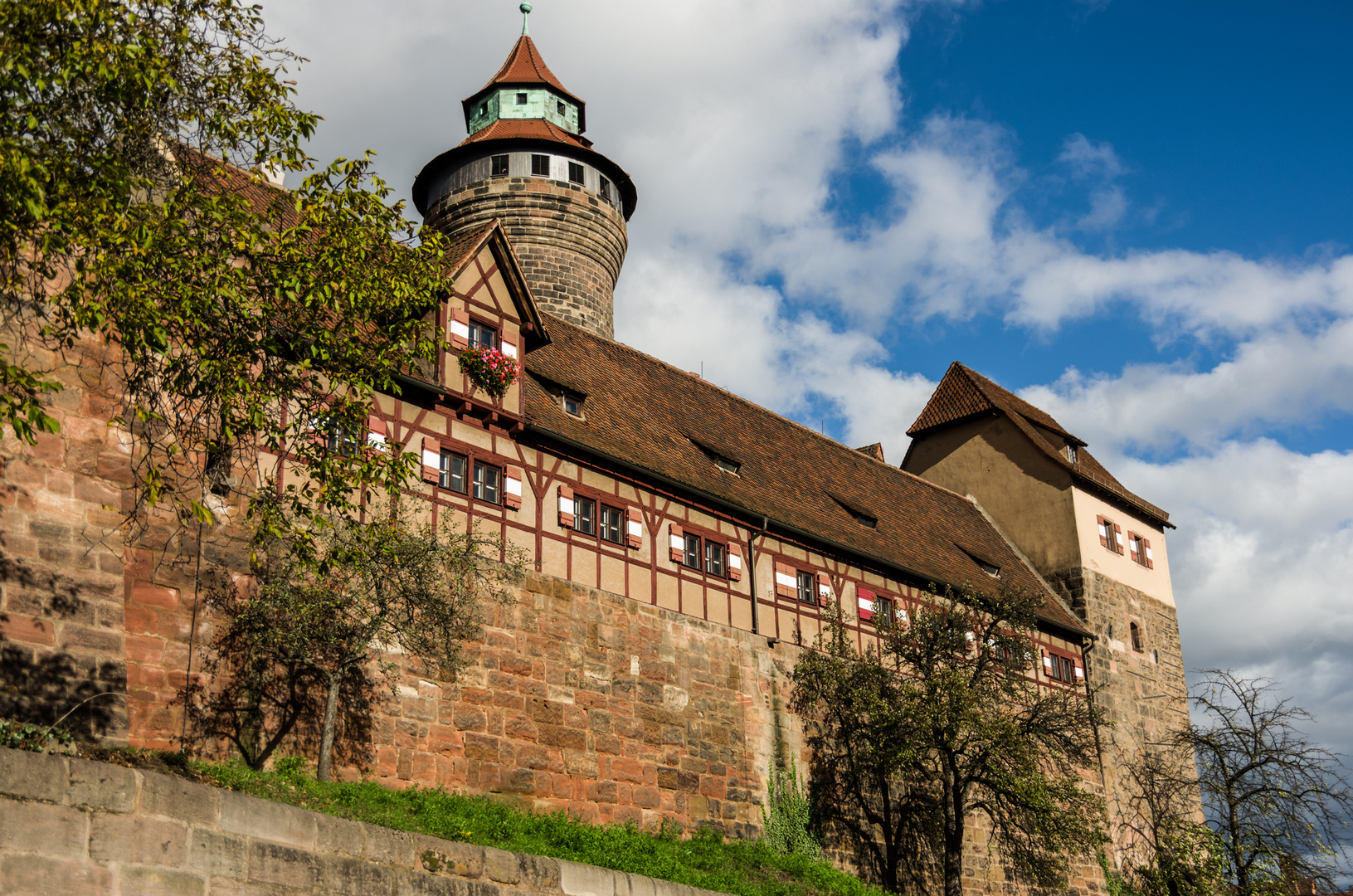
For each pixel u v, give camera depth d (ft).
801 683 88.89
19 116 37.96
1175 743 100.94
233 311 44.21
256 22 43.73
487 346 76.95
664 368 102.89
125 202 39.93
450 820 57.00
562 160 117.80
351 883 39.88
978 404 137.49
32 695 42.24
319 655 60.29
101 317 39.14
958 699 84.02
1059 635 121.08
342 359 46.85
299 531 47.57
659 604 81.76
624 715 76.18
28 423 34.40
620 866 60.70
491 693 69.21
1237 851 93.09
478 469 74.08
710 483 90.12
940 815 90.12
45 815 32.48
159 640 52.37
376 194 46.14
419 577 61.93
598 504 80.38
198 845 35.78
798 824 83.87
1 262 41.39
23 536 43.60
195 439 50.55
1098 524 131.75
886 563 100.63
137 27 40.29
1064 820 83.56
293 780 54.80
